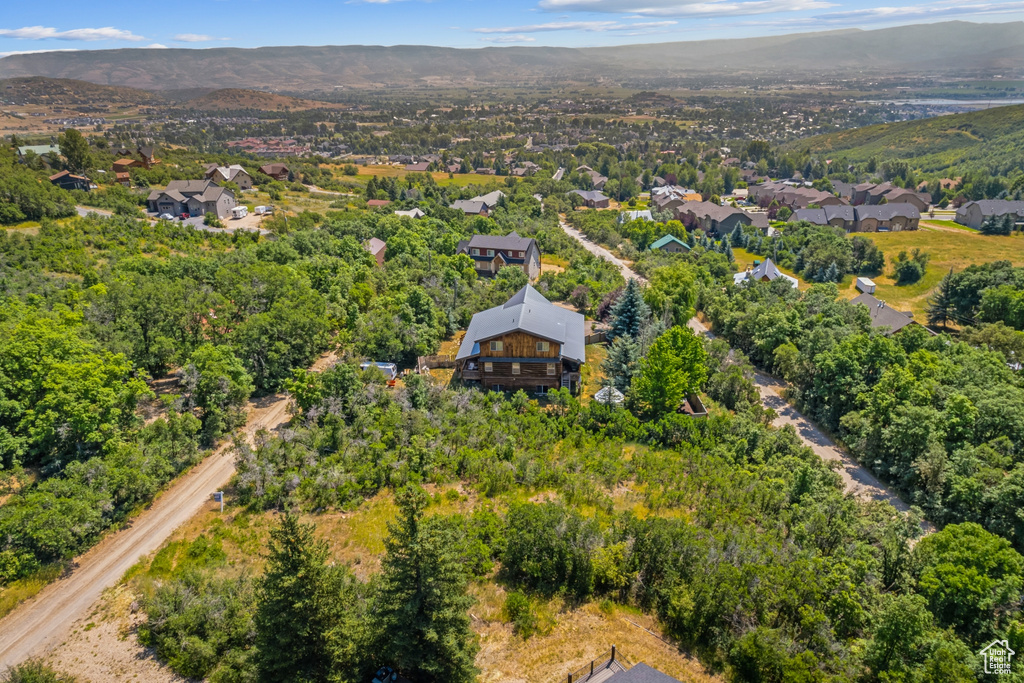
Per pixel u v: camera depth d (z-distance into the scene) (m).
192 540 35.06
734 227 149.62
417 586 24.19
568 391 53.88
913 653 26.20
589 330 73.56
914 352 61.81
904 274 115.50
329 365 57.53
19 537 32.09
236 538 35.19
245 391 48.47
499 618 30.30
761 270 108.19
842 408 56.50
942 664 24.59
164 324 52.25
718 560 31.17
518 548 33.22
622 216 162.62
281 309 55.56
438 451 43.50
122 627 29.27
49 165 135.12
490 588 32.34
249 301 59.31
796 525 36.03
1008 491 39.03
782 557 31.97
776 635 26.81
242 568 32.78
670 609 30.06
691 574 30.72
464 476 42.50
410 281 77.75
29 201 93.50
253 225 114.81
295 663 24.28
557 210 176.50
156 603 28.97
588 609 31.08
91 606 30.53
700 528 35.59
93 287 57.91
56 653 27.75
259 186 158.75
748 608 28.72
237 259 73.88
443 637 23.98
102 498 35.25
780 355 64.94
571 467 43.03
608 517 37.84
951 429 47.84
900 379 51.12
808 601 29.11
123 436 40.72
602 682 25.72
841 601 28.73
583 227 155.75
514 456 43.59
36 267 68.69
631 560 32.22
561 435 48.78
